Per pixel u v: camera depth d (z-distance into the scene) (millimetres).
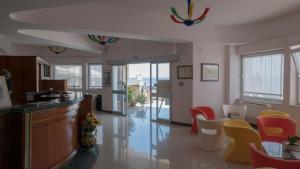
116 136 6027
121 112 9500
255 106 6652
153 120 8219
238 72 7398
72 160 4172
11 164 2914
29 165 2885
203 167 3941
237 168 3877
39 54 10617
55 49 10797
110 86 9977
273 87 6441
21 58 5344
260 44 6477
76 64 11195
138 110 10648
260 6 5172
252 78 7125
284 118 4406
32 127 2959
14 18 4344
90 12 5121
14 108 2801
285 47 5805
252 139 3887
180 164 4090
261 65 6820
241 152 4078
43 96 4445
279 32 6043
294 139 3010
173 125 7383
